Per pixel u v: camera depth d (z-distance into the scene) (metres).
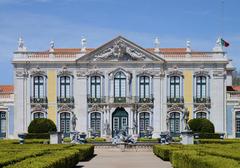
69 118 70.12
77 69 70.25
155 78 70.12
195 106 70.06
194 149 33.03
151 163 35.81
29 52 70.44
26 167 19.27
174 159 31.28
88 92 70.12
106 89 70.00
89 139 62.03
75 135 58.41
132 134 69.12
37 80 70.38
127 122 69.69
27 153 27.23
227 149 31.22
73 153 30.67
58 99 70.06
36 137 60.72
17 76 70.19
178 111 70.06
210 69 70.25
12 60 69.94
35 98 70.06
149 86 70.19
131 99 69.69
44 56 70.50
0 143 46.22
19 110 70.00
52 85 70.19
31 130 62.81
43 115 70.19
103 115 69.81
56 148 35.41
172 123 70.06
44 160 22.89
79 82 70.19
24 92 70.12
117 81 70.19
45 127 62.88
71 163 29.56
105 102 69.69
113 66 70.19
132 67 70.12
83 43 71.06
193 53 70.50
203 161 21.72
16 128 69.94
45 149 32.72
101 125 69.75
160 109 69.94
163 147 39.84
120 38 70.06
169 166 33.22
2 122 70.25
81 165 34.00
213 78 70.19
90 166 33.16
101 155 45.47
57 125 69.94
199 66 70.25
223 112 70.00
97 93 70.12
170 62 70.06
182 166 28.14
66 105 69.94
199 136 61.12
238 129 70.19
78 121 69.94
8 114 70.25
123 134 65.56
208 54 70.38
